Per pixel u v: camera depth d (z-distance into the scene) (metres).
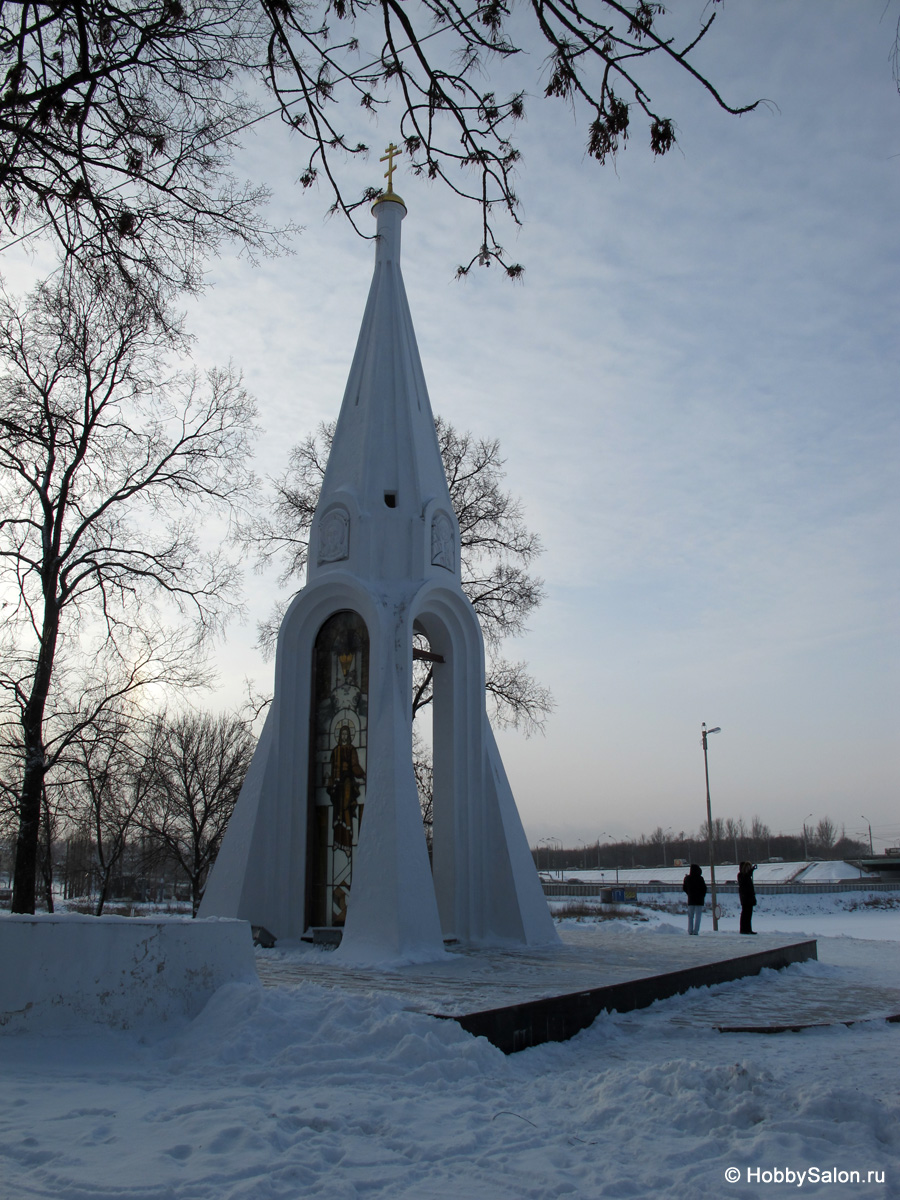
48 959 6.66
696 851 130.75
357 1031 6.64
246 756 28.28
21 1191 3.77
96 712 16.84
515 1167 4.36
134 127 6.02
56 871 31.62
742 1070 5.70
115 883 39.16
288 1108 5.08
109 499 17.08
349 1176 4.18
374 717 13.27
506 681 23.31
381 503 14.88
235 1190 3.80
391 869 11.98
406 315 16.67
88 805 21.39
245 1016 6.79
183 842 28.06
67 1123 4.70
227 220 6.58
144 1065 6.33
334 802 13.88
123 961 6.95
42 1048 6.33
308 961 11.38
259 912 13.31
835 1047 7.90
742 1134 4.91
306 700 14.31
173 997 7.12
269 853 13.62
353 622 14.39
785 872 90.25
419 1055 6.22
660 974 10.16
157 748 21.36
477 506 23.69
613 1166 4.44
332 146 5.77
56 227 6.37
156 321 7.03
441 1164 4.41
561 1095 5.80
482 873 14.30
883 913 43.66
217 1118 4.77
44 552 16.45
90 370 16.02
